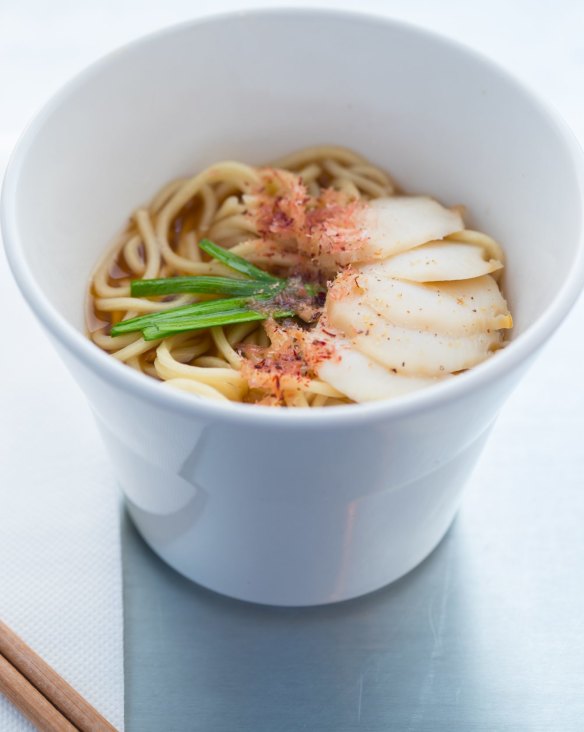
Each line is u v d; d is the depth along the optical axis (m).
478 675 0.39
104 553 0.41
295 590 0.39
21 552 0.41
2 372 0.45
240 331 0.41
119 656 0.39
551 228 0.39
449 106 0.43
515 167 0.41
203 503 0.36
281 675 0.39
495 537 0.42
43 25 0.60
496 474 0.43
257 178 0.44
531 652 0.39
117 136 0.42
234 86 0.44
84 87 0.40
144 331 0.39
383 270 0.40
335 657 0.39
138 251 0.44
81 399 0.44
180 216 0.45
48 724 0.37
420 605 0.40
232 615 0.40
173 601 0.40
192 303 0.42
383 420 0.32
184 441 0.33
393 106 0.44
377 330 0.38
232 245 0.44
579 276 0.35
